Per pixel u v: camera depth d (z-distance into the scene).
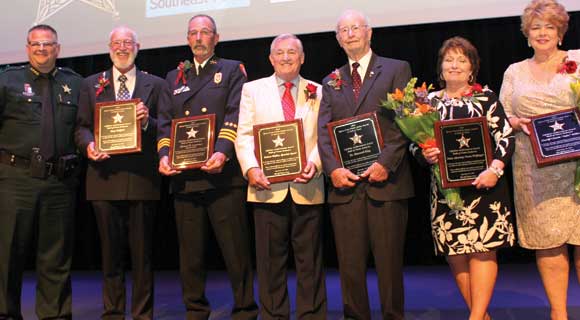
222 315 3.33
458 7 3.70
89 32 4.16
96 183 2.97
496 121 2.59
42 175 2.98
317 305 2.85
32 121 3.03
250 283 2.96
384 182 2.62
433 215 2.72
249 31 3.96
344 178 2.57
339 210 2.71
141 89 3.10
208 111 2.94
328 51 4.73
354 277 2.67
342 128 2.64
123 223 3.04
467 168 2.52
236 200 2.92
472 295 2.62
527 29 2.68
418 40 4.63
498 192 2.59
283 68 2.85
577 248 2.72
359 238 2.66
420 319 3.06
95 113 2.97
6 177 2.99
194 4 4.04
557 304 2.70
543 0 2.65
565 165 2.62
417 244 4.86
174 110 2.99
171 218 5.22
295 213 2.83
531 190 2.69
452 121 2.52
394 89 2.67
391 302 2.62
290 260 5.07
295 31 3.89
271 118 2.87
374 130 2.58
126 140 2.91
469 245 2.58
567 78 2.59
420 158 2.75
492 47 4.53
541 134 2.54
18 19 4.26
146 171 3.01
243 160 2.79
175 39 4.04
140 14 4.10
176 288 4.34
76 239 5.42
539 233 2.66
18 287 3.03
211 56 3.05
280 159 2.74
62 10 4.21
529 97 2.66
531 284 3.93
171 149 2.85
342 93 2.73
